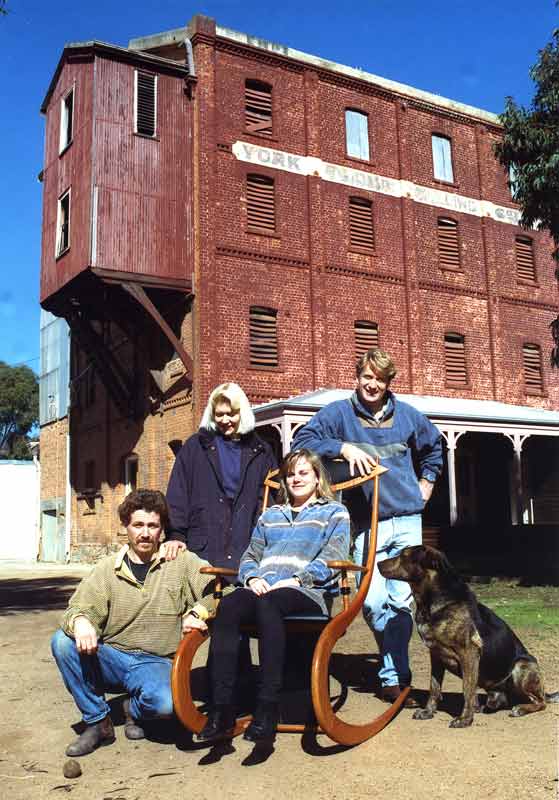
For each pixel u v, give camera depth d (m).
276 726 3.46
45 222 19.25
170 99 17.78
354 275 19.39
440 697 4.13
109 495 21.88
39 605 11.51
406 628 4.58
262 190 18.58
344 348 18.89
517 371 21.84
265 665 3.36
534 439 21.20
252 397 17.39
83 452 24.23
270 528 4.08
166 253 17.05
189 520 4.46
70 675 3.78
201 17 18.16
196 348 16.95
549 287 23.05
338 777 3.18
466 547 14.55
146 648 3.88
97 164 16.59
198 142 17.72
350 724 3.67
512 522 21.22
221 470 4.48
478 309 21.45
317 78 19.75
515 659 4.10
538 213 13.32
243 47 18.66
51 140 19.28
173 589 3.93
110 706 4.78
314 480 4.14
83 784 3.28
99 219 16.44
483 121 22.62
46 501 27.45
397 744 3.59
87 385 24.09
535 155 13.08
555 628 7.11
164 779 3.28
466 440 21.17
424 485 4.91
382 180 20.39
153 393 18.91
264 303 17.91
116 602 3.84
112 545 21.66
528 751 3.42
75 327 20.38
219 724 3.44
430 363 20.22
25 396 54.84
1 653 6.93
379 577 4.61
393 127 20.95
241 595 3.63
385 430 4.73
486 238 21.97
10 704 4.89
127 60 17.31
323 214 19.17
